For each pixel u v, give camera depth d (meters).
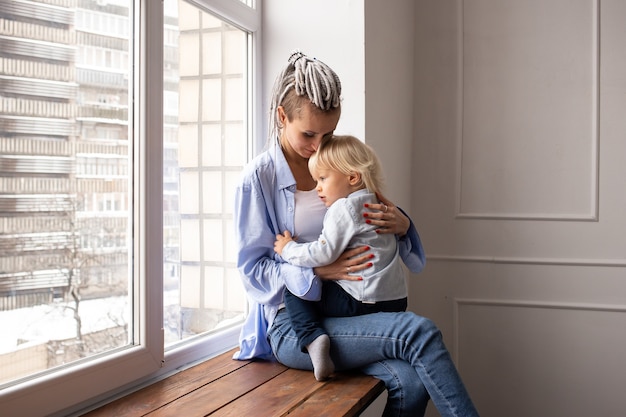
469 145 2.75
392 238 1.76
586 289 2.59
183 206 1.87
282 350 1.72
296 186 1.83
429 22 2.80
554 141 2.63
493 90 2.71
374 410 2.35
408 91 2.76
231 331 2.06
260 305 1.85
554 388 2.64
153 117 1.62
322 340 1.59
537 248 2.65
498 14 2.70
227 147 2.12
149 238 1.61
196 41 1.93
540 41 2.65
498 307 2.71
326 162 1.70
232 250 2.15
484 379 2.73
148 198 1.60
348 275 1.67
